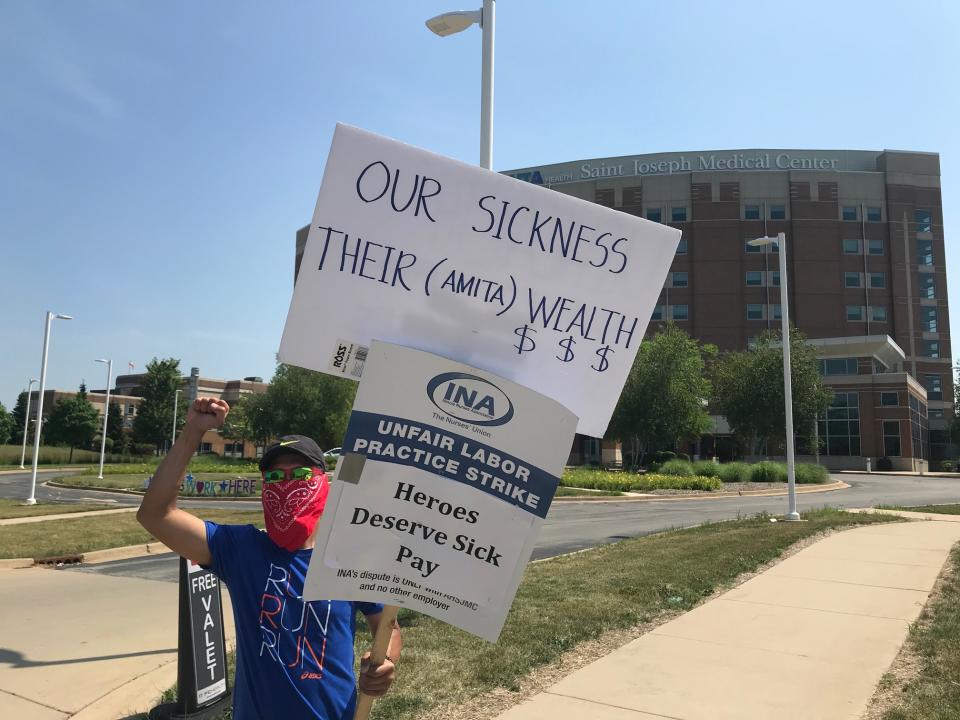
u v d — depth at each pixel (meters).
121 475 45.81
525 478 1.98
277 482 2.23
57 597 8.85
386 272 2.10
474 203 2.11
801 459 58.47
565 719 4.46
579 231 2.11
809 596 7.84
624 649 5.92
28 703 5.05
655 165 79.19
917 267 74.25
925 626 6.47
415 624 6.64
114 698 5.11
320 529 1.96
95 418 84.38
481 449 1.98
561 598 7.61
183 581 4.56
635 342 2.11
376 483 1.98
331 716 2.12
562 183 79.56
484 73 8.49
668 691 4.94
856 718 4.45
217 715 4.62
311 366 2.08
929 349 73.31
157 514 2.15
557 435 1.97
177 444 2.18
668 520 18.53
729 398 44.59
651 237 2.11
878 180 75.12
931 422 73.12
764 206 74.25
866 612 7.08
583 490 30.27
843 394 57.62
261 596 2.15
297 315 2.08
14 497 29.31
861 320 73.12
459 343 2.11
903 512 18.16
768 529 13.64
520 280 2.11
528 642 5.99
